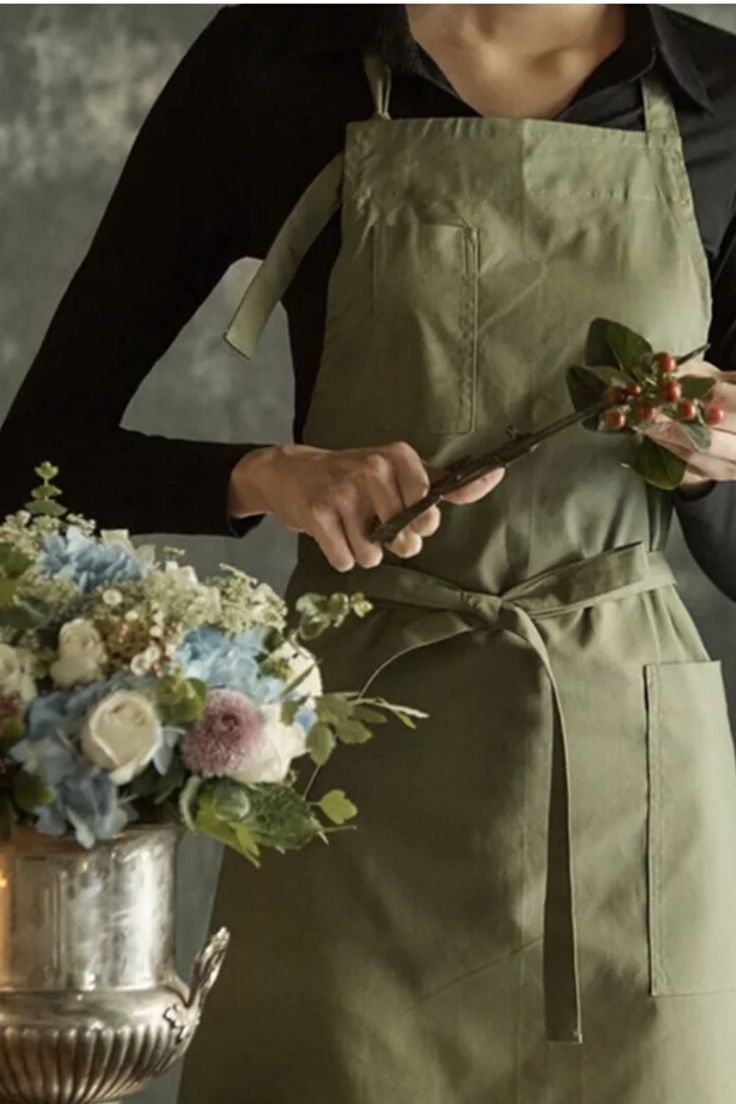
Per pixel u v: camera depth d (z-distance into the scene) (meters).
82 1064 1.94
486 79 2.45
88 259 2.59
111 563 2.01
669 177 2.41
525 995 2.29
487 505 2.34
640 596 2.36
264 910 2.33
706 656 2.41
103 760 1.87
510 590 2.33
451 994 2.29
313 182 2.43
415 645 2.30
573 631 2.32
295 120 2.46
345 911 2.30
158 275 2.55
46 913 1.94
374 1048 2.28
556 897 2.25
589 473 2.34
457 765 2.31
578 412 2.16
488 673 2.31
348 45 2.44
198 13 3.75
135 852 1.97
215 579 2.05
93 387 2.55
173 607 1.95
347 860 2.31
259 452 2.38
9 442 2.55
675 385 2.10
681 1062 2.29
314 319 2.45
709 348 2.49
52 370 2.57
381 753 2.32
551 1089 2.29
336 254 2.43
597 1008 2.29
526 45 2.46
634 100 2.45
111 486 2.45
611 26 2.47
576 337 2.36
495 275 2.37
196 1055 2.36
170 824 1.96
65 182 3.71
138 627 1.92
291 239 2.42
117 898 1.96
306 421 2.45
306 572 2.42
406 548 2.22
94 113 3.71
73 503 2.47
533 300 2.36
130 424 3.69
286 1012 2.30
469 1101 2.29
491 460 2.18
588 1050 2.29
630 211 2.39
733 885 2.37
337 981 2.29
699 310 2.41
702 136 2.45
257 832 1.96
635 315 2.36
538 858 2.30
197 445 2.45
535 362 2.35
